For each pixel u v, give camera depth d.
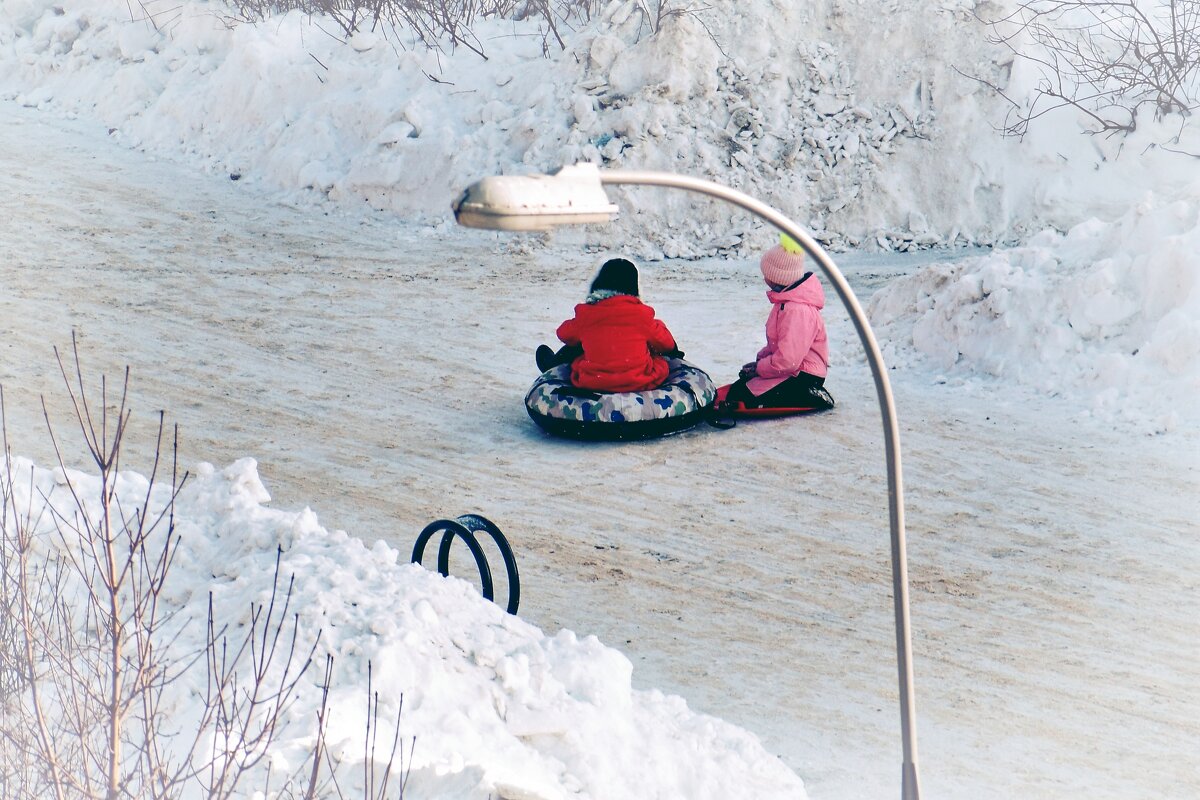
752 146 62.81
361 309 48.38
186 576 17.80
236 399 37.44
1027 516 29.47
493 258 57.03
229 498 19.89
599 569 26.52
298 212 62.59
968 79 64.19
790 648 23.05
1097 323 39.09
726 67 64.69
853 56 65.56
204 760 13.20
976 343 41.25
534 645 16.80
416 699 15.24
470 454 33.75
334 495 30.39
